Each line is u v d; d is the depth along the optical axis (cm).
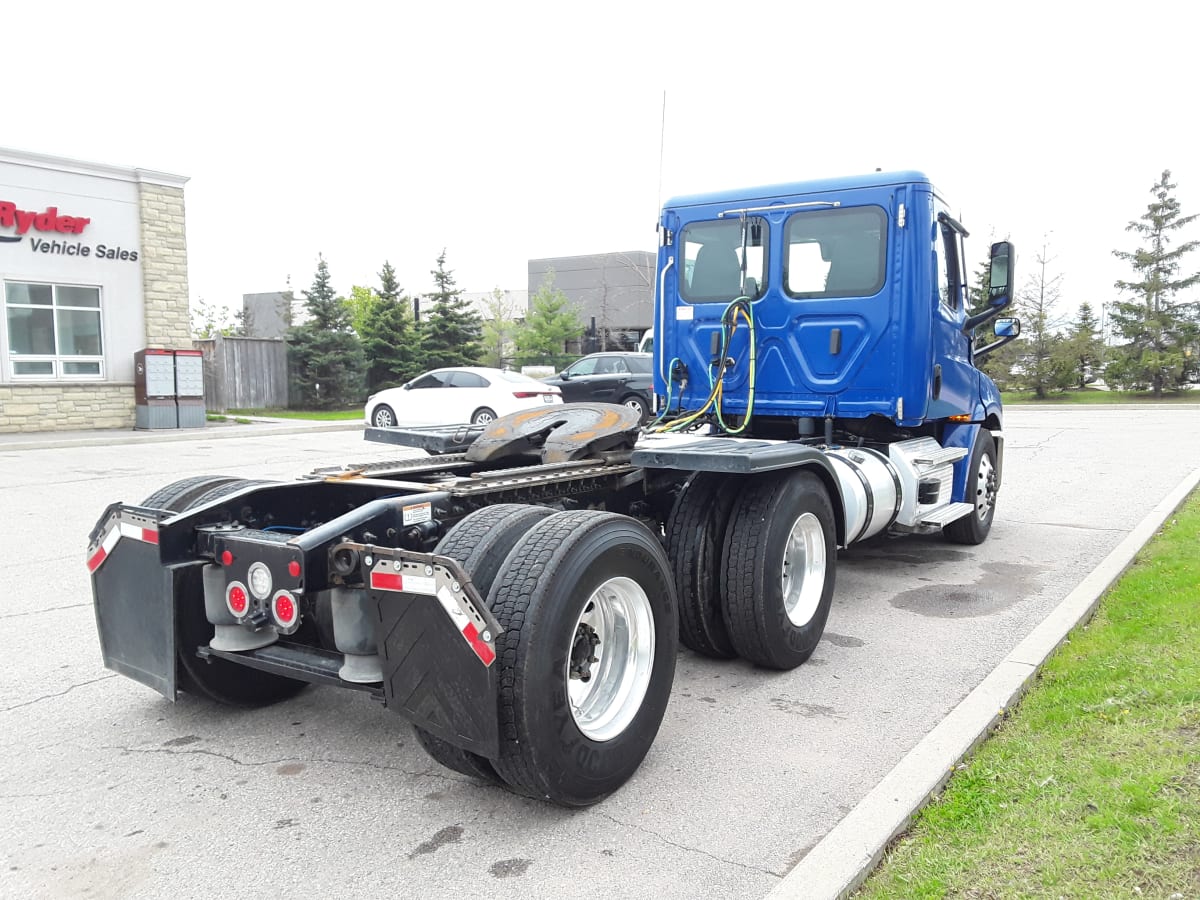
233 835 321
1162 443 1616
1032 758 348
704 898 280
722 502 473
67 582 673
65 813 337
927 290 607
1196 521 797
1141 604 546
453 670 302
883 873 284
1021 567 711
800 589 501
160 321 1983
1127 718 374
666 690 373
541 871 296
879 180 604
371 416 2048
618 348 4097
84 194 1853
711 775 364
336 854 308
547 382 2067
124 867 300
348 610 334
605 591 351
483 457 514
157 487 1123
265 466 1327
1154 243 3234
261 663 365
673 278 686
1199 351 3234
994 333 742
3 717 429
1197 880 260
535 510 352
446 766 342
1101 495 1046
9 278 1756
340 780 364
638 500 534
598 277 4534
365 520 346
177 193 1992
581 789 326
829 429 628
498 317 4466
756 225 646
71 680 477
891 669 486
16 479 1194
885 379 608
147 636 387
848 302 615
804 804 339
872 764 372
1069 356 3177
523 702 303
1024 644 476
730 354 662
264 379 2850
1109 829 290
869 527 581
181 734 410
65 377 1866
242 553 350
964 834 300
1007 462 1361
